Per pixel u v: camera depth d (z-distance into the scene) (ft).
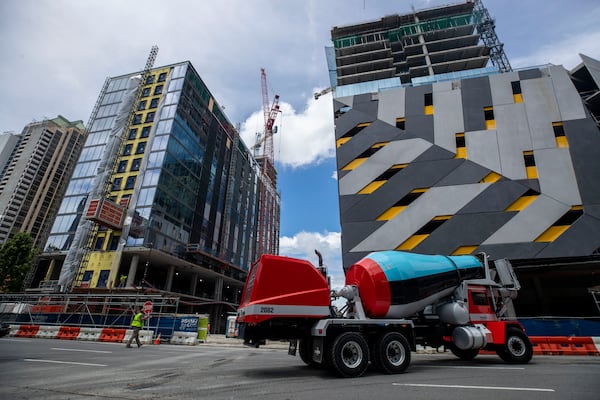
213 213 193.47
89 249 133.18
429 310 32.22
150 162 150.20
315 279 24.53
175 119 162.50
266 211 314.76
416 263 30.07
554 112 92.89
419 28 217.77
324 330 22.75
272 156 464.65
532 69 100.27
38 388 17.06
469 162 92.22
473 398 15.43
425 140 98.12
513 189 86.58
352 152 102.89
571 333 47.47
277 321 23.71
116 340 57.82
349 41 230.48
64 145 312.29
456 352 34.22
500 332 30.45
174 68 181.98
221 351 48.52
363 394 16.43
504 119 95.45
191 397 15.61
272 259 24.00
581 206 81.71
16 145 318.45
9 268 129.29
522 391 16.96
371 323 24.57
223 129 222.07
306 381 20.39
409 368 26.84
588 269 89.20
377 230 90.94
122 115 169.78
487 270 33.81
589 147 86.22
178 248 151.33
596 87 111.24
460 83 104.47
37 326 61.87
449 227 86.69
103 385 18.24
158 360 31.91
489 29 209.67
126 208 139.33
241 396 15.90
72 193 152.76
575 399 15.01
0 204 268.62
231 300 231.71
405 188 93.86
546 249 79.51
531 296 103.40
